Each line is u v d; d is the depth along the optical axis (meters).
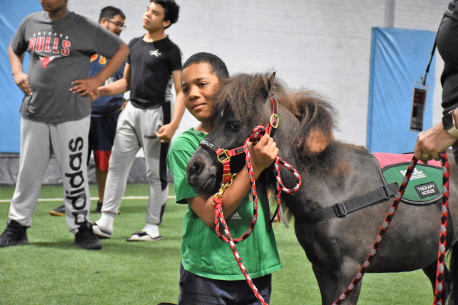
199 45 7.65
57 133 3.26
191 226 1.59
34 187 3.41
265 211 1.59
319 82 8.23
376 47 8.37
